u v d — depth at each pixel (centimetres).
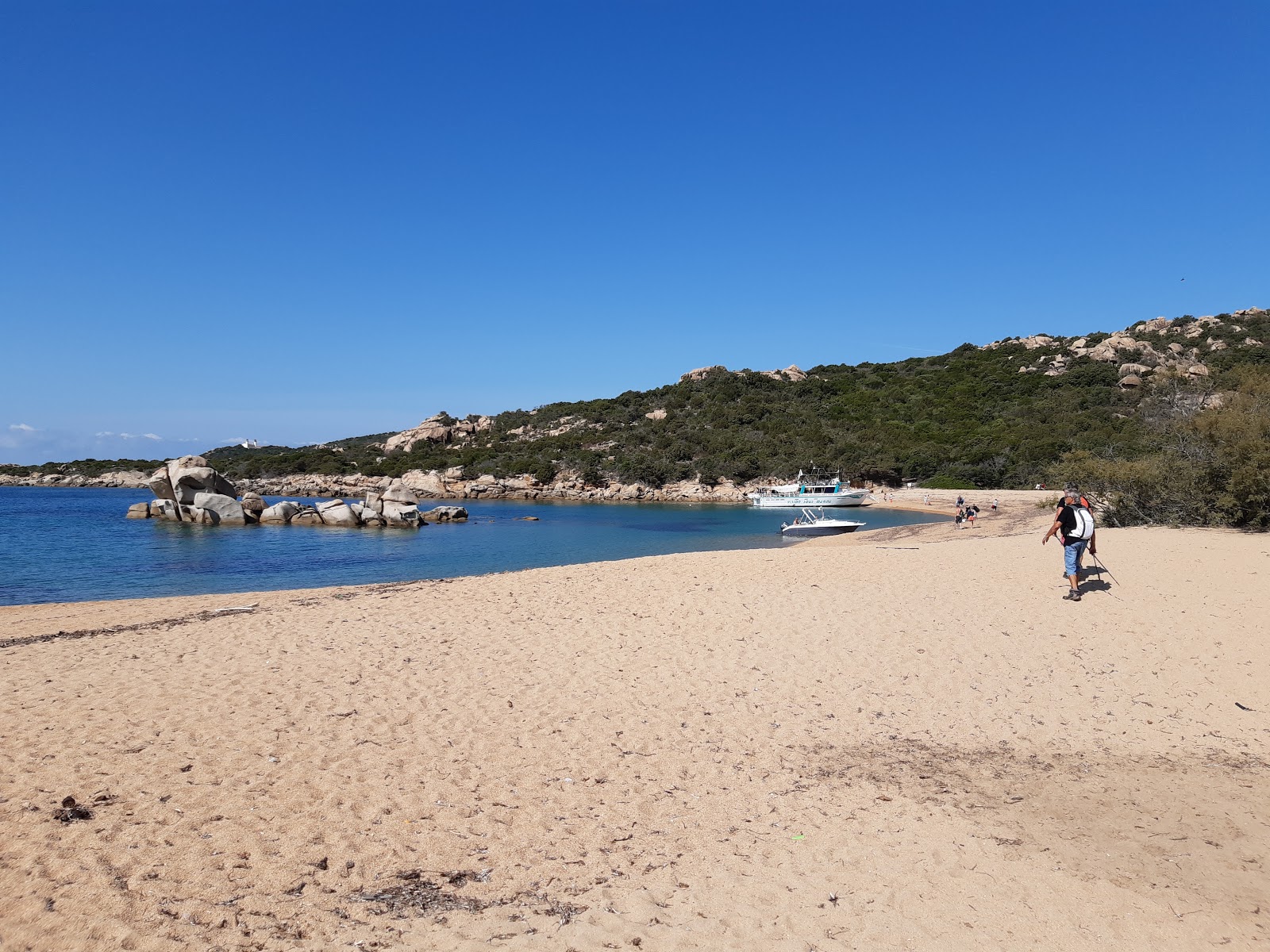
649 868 483
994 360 10844
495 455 9569
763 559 1770
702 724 759
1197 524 1870
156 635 1150
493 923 413
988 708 799
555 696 838
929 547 1842
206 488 4441
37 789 556
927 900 446
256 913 408
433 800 574
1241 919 426
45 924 378
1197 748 690
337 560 2866
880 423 8831
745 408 9806
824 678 898
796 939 405
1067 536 1155
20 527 4066
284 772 612
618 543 3741
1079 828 539
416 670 934
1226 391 2423
